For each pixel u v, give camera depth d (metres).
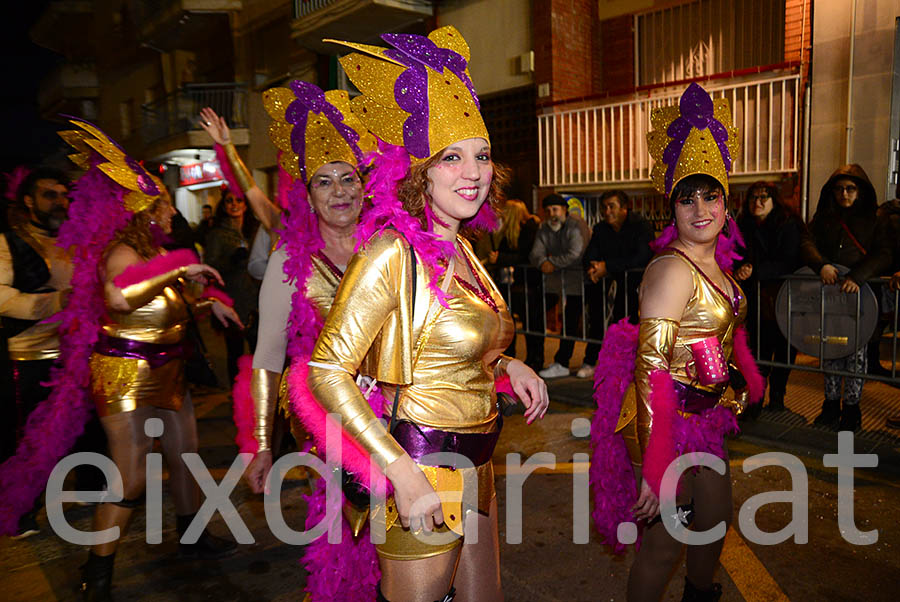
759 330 4.99
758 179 7.75
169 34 17.03
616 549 2.44
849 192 4.67
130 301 2.66
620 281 6.02
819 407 5.19
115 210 2.81
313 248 2.51
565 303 6.46
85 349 2.80
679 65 9.19
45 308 3.56
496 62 10.20
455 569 1.76
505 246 7.08
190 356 3.10
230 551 3.34
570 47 9.53
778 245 4.88
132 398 2.79
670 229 2.35
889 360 6.20
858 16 6.74
